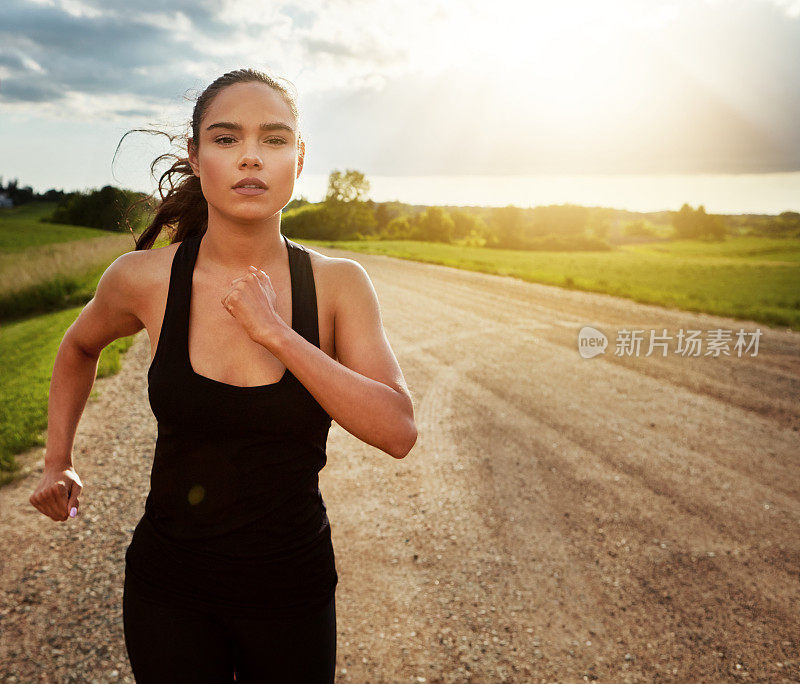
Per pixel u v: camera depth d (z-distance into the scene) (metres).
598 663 2.66
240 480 1.11
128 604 1.19
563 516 4.03
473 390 6.99
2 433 5.26
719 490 4.45
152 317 1.20
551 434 5.59
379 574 3.33
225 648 1.17
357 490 4.39
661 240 96.12
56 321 13.45
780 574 3.39
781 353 9.36
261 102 1.05
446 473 4.69
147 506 1.24
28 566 3.31
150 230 1.48
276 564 1.13
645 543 3.69
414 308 14.03
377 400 1.03
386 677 2.55
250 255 1.16
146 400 6.40
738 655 2.73
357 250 48.88
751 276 29.81
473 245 87.69
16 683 2.46
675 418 6.11
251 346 1.13
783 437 5.58
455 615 2.98
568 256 60.34
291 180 1.10
